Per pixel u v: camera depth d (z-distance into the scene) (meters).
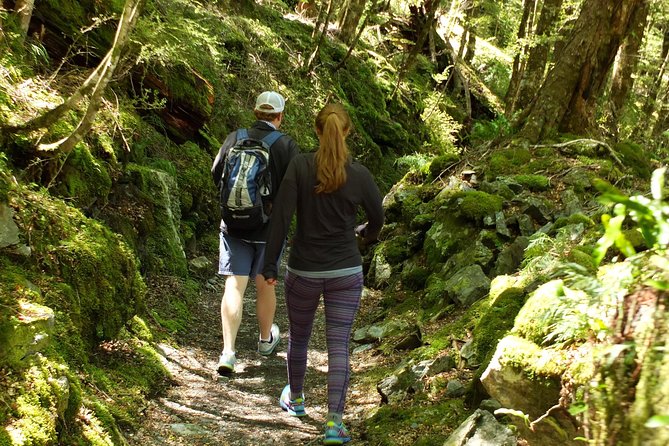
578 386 2.27
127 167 6.11
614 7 8.09
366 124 16.67
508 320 4.37
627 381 1.62
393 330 5.72
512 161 7.54
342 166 3.60
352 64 17.66
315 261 3.67
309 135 13.81
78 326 3.72
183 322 5.85
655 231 1.56
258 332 6.00
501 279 5.11
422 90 20.02
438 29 26.11
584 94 8.25
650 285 1.59
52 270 3.77
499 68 26.62
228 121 11.03
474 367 4.29
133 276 4.54
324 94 15.13
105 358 4.27
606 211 5.76
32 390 2.75
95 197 5.10
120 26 3.99
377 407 4.31
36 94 5.02
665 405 1.47
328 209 3.64
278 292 7.31
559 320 2.46
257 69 12.95
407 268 6.99
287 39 16.20
